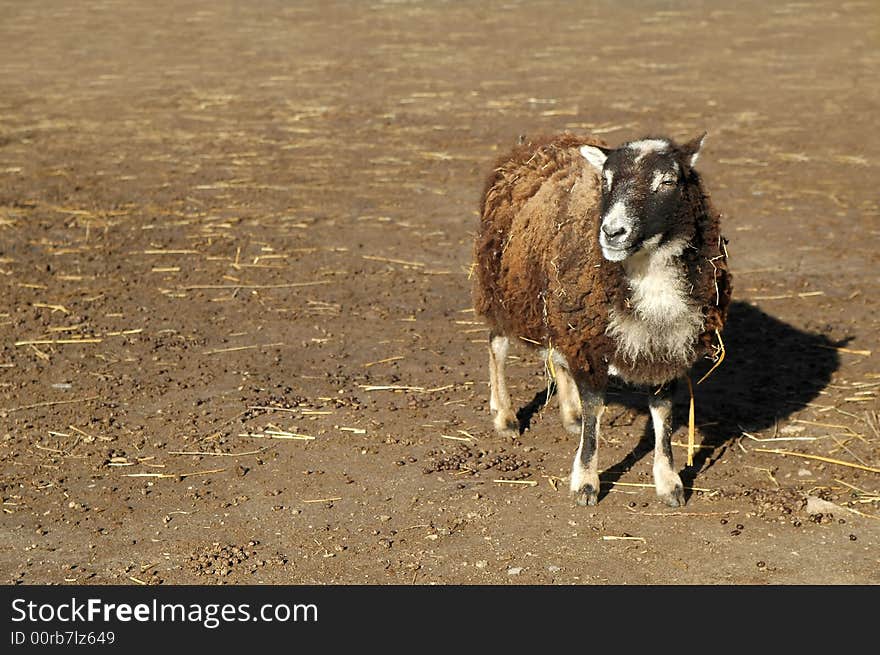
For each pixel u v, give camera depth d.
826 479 10.40
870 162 22.14
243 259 17.00
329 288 15.84
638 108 26.95
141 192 20.45
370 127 25.62
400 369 13.09
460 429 11.54
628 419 11.72
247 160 22.78
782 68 32.03
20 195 20.09
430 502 10.03
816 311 14.70
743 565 8.94
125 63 34.22
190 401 12.21
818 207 19.34
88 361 13.30
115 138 24.73
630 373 9.62
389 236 18.14
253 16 43.66
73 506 10.05
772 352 13.39
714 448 11.05
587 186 9.89
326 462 10.84
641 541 9.33
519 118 26.20
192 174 21.73
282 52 35.78
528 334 10.54
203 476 10.59
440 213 19.34
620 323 9.35
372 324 14.51
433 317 14.75
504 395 11.41
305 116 26.75
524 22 41.31
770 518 9.67
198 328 14.36
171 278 16.17
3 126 25.84
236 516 9.86
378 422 11.67
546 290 9.89
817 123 25.42
